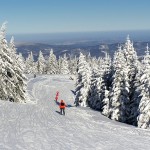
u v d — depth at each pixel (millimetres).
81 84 63469
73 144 17719
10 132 19766
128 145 18516
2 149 15148
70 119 28688
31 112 30406
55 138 19062
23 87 48094
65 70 147375
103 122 30969
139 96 38625
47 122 25250
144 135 23219
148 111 35625
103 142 18891
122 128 25953
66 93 88938
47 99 70562
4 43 45156
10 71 45625
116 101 43594
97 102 56844
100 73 55844
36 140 18047
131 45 47500
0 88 44344
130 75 45344
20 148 15727
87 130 23109
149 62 37000
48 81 103062
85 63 64000
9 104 34969
